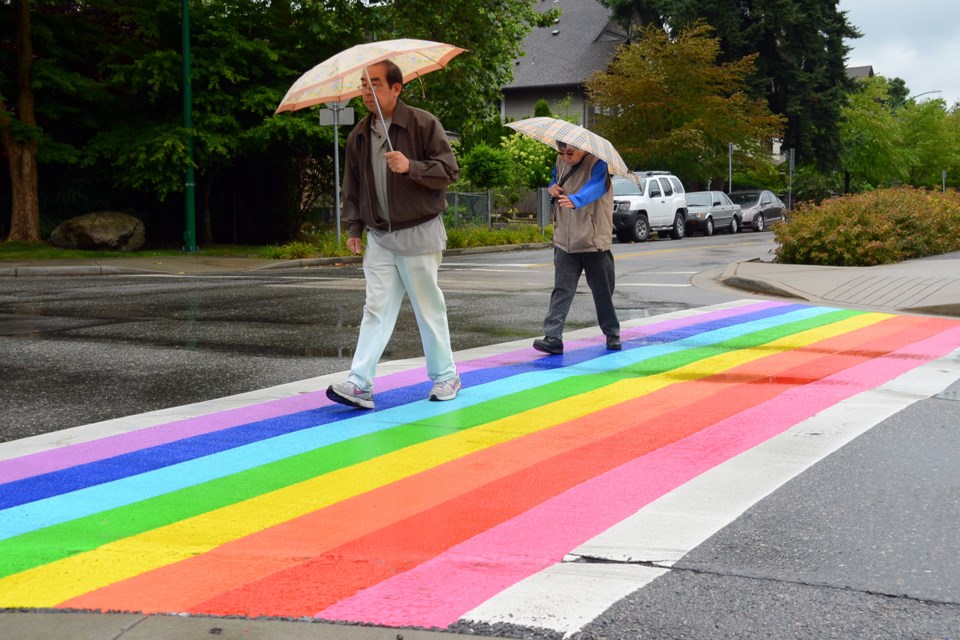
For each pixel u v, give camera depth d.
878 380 6.36
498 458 4.62
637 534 3.55
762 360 7.21
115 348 8.11
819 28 46.78
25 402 6.07
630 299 11.56
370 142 5.40
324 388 6.42
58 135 22.67
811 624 2.82
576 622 2.84
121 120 22.75
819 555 3.33
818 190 48.84
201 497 4.11
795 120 47.16
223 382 6.66
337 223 20.86
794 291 11.58
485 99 27.62
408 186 5.41
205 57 22.03
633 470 4.39
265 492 4.16
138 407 5.91
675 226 30.72
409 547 3.47
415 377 6.74
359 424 5.37
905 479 4.18
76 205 22.86
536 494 4.05
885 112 57.84
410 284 5.67
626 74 41.62
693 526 3.63
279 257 20.09
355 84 5.55
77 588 3.14
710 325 9.16
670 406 5.71
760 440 4.88
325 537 3.59
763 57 46.50
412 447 4.86
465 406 5.78
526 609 2.93
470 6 25.31
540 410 5.65
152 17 21.97
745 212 37.09
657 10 47.09
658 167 42.12
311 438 5.07
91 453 4.84
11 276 16.64
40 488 4.27
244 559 3.38
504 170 31.67
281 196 25.31
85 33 23.19
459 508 3.89
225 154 21.41
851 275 12.55
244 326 9.45
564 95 54.88
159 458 4.73
